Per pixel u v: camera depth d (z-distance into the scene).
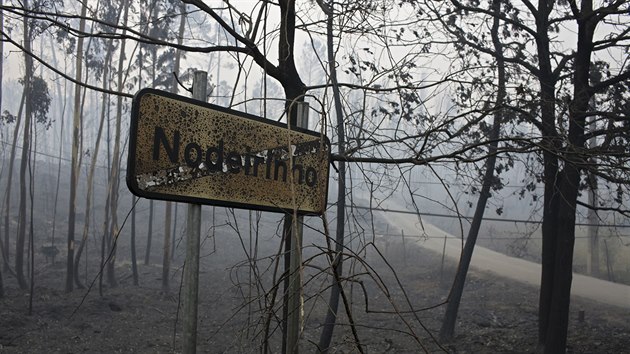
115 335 15.12
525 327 16.33
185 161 2.64
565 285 11.07
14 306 17.41
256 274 3.18
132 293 21.02
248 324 3.16
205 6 4.59
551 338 11.16
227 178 2.86
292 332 3.38
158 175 2.51
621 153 5.00
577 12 10.30
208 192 2.76
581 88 10.35
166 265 22.33
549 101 6.27
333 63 4.32
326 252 1.99
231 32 4.52
